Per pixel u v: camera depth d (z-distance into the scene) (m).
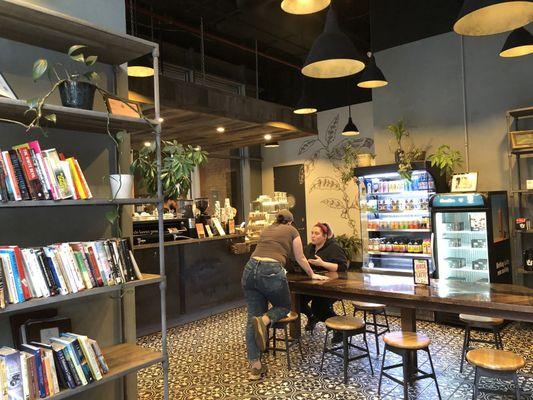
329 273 4.14
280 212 3.94
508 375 2.56
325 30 3.50
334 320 3.51
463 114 5.62
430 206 5.09
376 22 6.43
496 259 4.70
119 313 2.66
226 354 4.19
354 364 3.78
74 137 2.50
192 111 5.19
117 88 2.71
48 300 1.88
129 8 6.52
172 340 4.73
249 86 10.19
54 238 2.38
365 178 6.02
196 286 5.60
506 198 5.21
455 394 3.15
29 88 2.29
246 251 6.23
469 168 5.58
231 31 7.20
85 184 2.10
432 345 4.21
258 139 7.58
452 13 5.68
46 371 1.86
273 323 3.58
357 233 9.00
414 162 5.25
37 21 2.00
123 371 2.15
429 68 5.90
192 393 3.32
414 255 5.45
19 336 2.15
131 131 2.63
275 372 3.65
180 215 6.11
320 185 9.66
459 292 3.08
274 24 6.36
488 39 5.41
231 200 10.47
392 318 5.30
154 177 2.52
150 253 5.05
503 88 5.30
